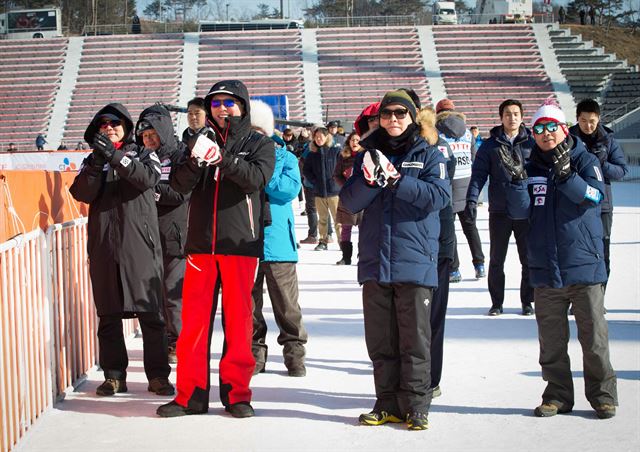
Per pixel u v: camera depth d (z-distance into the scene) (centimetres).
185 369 560
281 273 659
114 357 620
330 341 793
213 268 555
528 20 6800
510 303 984
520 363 691
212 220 548
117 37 6272
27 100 5619
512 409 562
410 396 521
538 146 551
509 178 535
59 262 616
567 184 522
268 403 588
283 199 654
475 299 1012
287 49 6084
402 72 5800
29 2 10275
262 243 564
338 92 5606
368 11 10994
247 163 535
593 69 5828
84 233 689
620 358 696
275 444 494
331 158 1523
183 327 564
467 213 1148
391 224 512
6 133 5331
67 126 5366
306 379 656
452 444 490
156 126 700
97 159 583
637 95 5578
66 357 629
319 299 1034
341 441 498
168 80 5772
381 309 526
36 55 6112
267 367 700
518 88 5622
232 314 556
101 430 528
